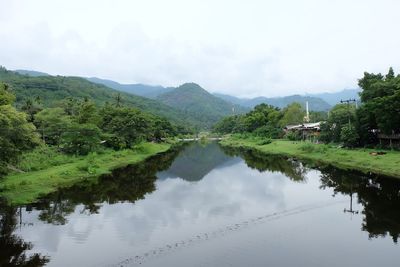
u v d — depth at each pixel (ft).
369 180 158.71
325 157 231.71
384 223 100.99
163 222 105.81
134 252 82.99
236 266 74.59
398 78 224.94
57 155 217.56
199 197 138.41
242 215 112.16
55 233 96.53
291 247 84.94
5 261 79.00
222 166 229.04
